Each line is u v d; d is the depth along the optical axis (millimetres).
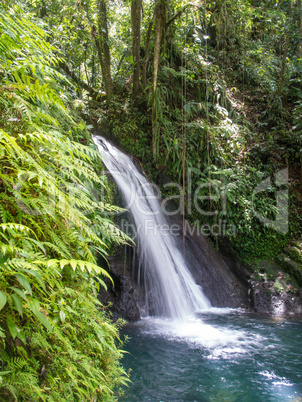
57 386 1490
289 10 9836
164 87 6594
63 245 1724
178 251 5867
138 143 6277
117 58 8164
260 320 4711
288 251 6066
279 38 9781
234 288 5918
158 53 5883
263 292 5461
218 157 6648
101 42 6570
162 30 6727
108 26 6965
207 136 6484
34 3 5727
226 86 8102
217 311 5309
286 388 2662
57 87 3664
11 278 1332
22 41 1994
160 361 3168
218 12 8344
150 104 6473
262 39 10039
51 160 2053
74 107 5422
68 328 1711
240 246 6281
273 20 9672
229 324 4504
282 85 8234
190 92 7449
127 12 7508
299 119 7262
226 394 2549
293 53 9445
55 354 1536
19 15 2506
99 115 6207
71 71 6551
